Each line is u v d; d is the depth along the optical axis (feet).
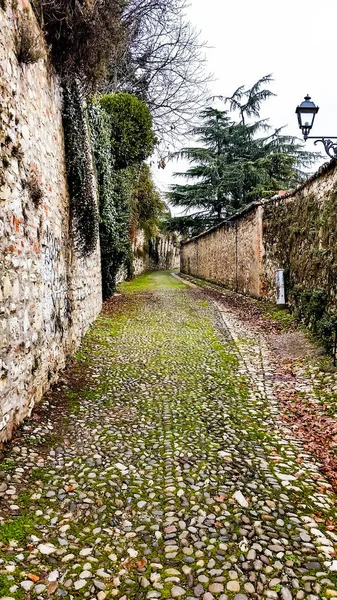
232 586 7.08
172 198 87.92
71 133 20.65
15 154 11.96
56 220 17.85
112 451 11.74
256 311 35.68
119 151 43.19
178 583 7.12
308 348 21.45
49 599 6.69
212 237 68.49
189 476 10.56
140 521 8.77
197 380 18.37
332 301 20.99
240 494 9.78
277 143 83.87
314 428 13.46
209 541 8.16
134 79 49.03
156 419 14.14
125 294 48.85
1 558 7.35
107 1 18.60
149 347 24.17
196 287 61.52
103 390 16.71
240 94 84.84
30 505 9.01
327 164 21.91
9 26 11.63
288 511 9.22
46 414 13.65
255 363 20.99
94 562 7.54
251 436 13.03
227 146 88.99
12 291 11.50
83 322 25.27
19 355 12.10
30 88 13.78
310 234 25.79
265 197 54.95
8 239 11.21
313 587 7.11
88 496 9.53
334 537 8.43
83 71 20.01
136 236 78.13
